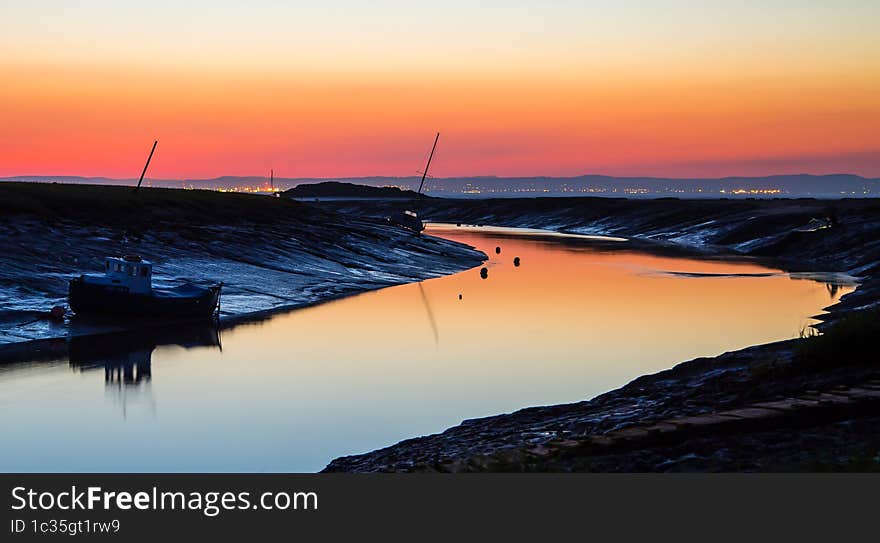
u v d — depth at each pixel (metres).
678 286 58.59
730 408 15.34
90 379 28.41
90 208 62.47
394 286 59.44
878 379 15.02
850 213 103.75
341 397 25.77
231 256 60.97
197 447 20.52
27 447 20.56
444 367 30.25
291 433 21.81
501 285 59.88
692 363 22.58
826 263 78.75
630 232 138.62
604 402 19.98
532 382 27.78
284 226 76.75
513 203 192.12
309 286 55.06
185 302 40.91
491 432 18.59
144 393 26.44
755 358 21.30
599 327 39.62
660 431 12.70
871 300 43.00
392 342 35.56
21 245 50.09
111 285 40.31
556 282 61.78
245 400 25.47
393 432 21.88
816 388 15.22
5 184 63.22
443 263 77.31
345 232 80.88
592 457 12.34
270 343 35.38
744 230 109.12
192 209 72.81
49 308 40.12
